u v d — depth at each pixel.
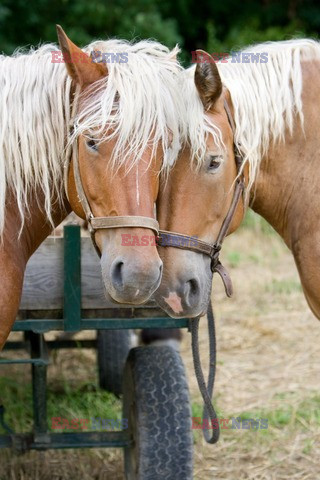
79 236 2.28
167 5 9.72
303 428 3.32
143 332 3.56
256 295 5.35
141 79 1.90
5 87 2.08
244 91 2.33
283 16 10.39
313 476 2.93
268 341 4.47
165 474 2.36
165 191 2.07
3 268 2.03
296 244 2.41
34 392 2.50
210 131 2.07
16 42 8.51
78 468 2.97
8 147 2.05
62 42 1.96
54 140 2.10
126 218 1.87
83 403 3.55
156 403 2.41
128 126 1.86
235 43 9.16
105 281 1.92
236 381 3.88
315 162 2.37
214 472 2.96
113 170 1.88
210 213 2.13
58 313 2.37
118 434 2.54
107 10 8.59
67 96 2.08
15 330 2.31
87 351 4.40
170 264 2.06
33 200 2.15
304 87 2.39
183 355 4.31
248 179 2.34
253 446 3.17
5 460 3.02
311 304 2.44
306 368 4.05
